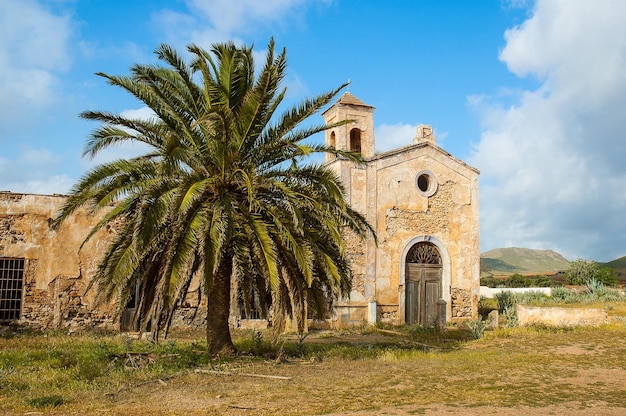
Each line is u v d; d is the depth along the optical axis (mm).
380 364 14195
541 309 23297
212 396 10445
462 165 28391
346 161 25562
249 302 15008
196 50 14250
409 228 26688
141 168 13750
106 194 12945
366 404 9570
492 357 15023
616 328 20656
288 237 13438
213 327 15078
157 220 12547
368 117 26750
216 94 14094
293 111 14523
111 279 13070
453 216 27844
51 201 21281
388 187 26453
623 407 9195
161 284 13039
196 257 14766
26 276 20781
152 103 13836
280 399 10102
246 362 14219
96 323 21438
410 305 26391
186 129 13984
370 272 25391
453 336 21344
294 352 16125
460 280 27609
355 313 24891
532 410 8969
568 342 17531
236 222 13742
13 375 12133
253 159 14672
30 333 20109
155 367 13141
